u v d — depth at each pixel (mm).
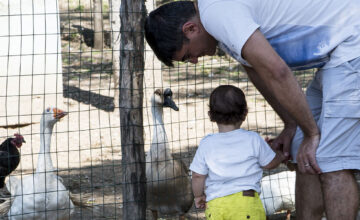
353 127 2982
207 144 3326
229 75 12875
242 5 2666
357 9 2857
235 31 2605
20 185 4852
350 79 2891
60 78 9883
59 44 9734
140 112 4098
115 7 9055
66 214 4910
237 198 3197
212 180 3297
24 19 9359
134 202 4156
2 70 9375
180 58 3053
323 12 2820
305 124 2939
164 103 6117
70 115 10453
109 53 16375
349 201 3068
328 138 2996
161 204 5195
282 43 2857
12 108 9461
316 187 3531
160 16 2938
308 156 3043
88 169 7242
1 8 9172
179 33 2900
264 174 6590
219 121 3322
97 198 6027
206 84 12844
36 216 4742
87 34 17766
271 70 2617
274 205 5254
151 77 9508
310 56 2898
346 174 3061
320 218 3613
